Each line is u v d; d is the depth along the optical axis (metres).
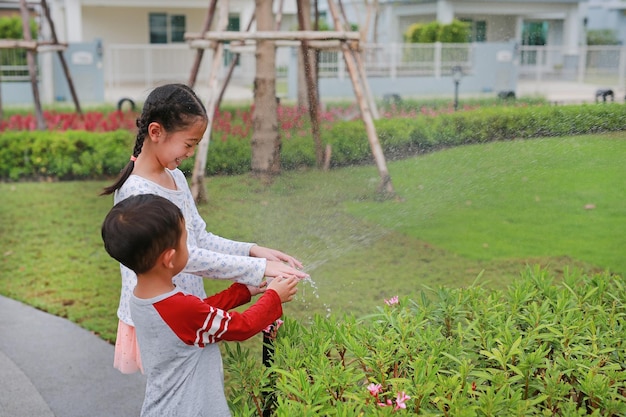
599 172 7.73
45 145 9.10
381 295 4.84
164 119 2.33
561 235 6.21
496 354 2.26
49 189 8.53
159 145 2.38
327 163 8.07
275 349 2.41
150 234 2.03
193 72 8.12
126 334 2.43
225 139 8.80
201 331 2.11
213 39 7.06
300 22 8.09
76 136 9.24
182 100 2.34
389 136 8.36
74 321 4.61
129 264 2.07
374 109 9.85
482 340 2.47
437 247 5.89
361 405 2.06
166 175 2.51
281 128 9.55
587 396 2.27
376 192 6.67
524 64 21.75
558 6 23.88
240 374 2.36
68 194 8.23
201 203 6.96
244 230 5.95
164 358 2.13
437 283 5.07
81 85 17.05
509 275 5.26
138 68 20.61
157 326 2.10
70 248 6.16
